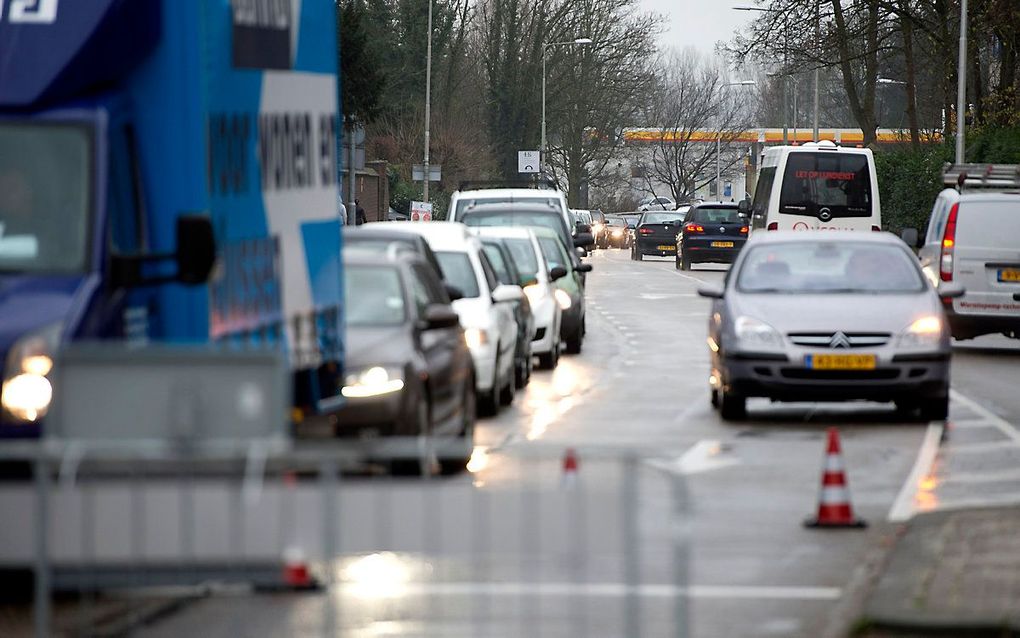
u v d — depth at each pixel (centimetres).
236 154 2975
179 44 2775
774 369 5050
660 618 2425
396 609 2373
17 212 2719
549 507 1670
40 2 2770
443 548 1664
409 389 3753
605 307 11831
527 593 1814
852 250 5516
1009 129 14438
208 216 2691
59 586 1703
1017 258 7775
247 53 3041
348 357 3762
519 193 10500
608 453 1770
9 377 2523
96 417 1867
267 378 1839
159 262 2792
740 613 2467
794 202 12106
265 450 1681
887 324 5084
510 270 7025
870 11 15962
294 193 3319
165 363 1855
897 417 5347
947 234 7875
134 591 1928
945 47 15462
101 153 2725
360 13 16538
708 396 6081
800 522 3306
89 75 2770
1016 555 2789
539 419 5328
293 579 1681
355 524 1667
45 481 1700
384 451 1705
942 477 3969
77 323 2572
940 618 2245
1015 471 4062
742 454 4372
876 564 2828
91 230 2703
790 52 16162
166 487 1686
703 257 17938
